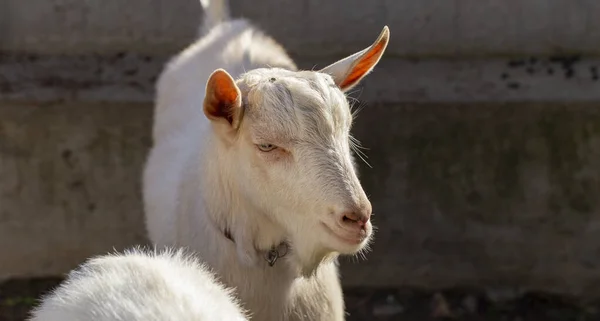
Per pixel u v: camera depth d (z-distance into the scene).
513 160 8.78
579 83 8.77
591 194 8.80
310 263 5.87
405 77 8.86
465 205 8.87
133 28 9.02
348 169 5.55
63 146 8.79
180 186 6.51
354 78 6.18
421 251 8.94
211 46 7.60
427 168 8.82
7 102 8.65
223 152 5.92
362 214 5.46
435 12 8.97
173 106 7.51
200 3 8.81
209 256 6.18
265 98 5.61
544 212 8.85
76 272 5.21
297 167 5.56
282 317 6.23
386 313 8.78
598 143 8.72
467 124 8.74
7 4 8.94
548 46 8.96
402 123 8.74
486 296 8.95
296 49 9.02
